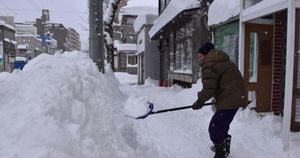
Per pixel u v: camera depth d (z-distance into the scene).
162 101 9.24
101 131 2.94
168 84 16.53
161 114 7.10
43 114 2.45
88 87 3.43
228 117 3.88
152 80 19.84
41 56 4.64
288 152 4.27
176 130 5.63
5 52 47.56
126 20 37.78
